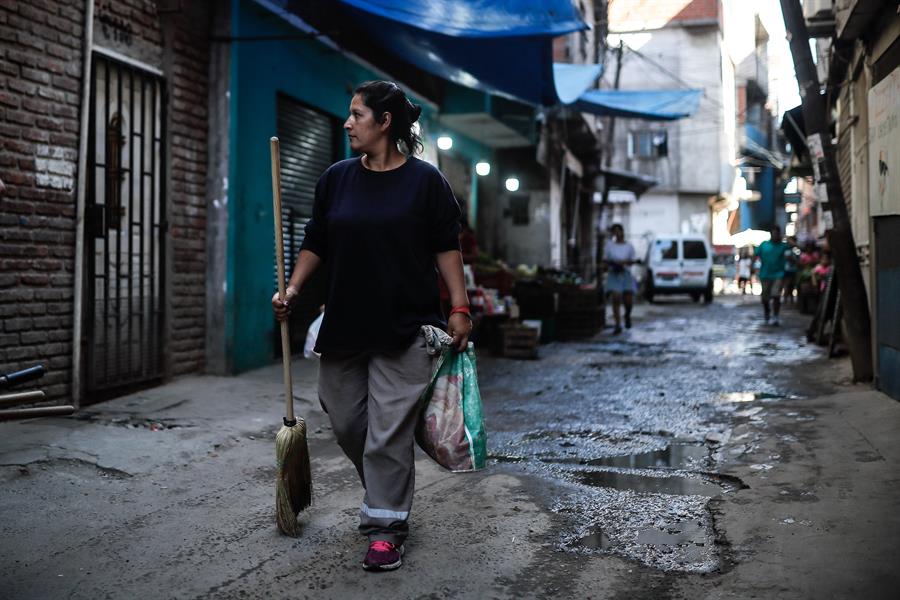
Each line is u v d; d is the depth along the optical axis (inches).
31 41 199.8
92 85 223.1
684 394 275.1
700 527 133.1
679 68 1407.5
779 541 122.1
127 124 240.5
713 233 1625.2
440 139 511.2
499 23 293.9
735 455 181.5
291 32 324.8
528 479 165.0
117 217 235.6
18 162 196.9
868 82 267.1
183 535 130.5
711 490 156.2
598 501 148.6
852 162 352.2
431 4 278.2
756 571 111.4
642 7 1406.3
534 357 380.8
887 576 106.5
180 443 184.9
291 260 333.1
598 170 950.4
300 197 344.2
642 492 154.9
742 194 1691.7
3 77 192.2
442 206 121.8
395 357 119.1
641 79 1403.8
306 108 349.4
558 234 768.9
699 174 1454.2
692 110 578.2
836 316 348.5
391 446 118.4
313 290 350.0
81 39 215.8
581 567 116.0
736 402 255.0
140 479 161.3
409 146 124.1
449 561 118.6
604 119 987.9
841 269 265.1
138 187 245.3
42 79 203.3
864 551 115.3
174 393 242.5
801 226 1736.0
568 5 302.7
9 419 92.3
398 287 118.3
